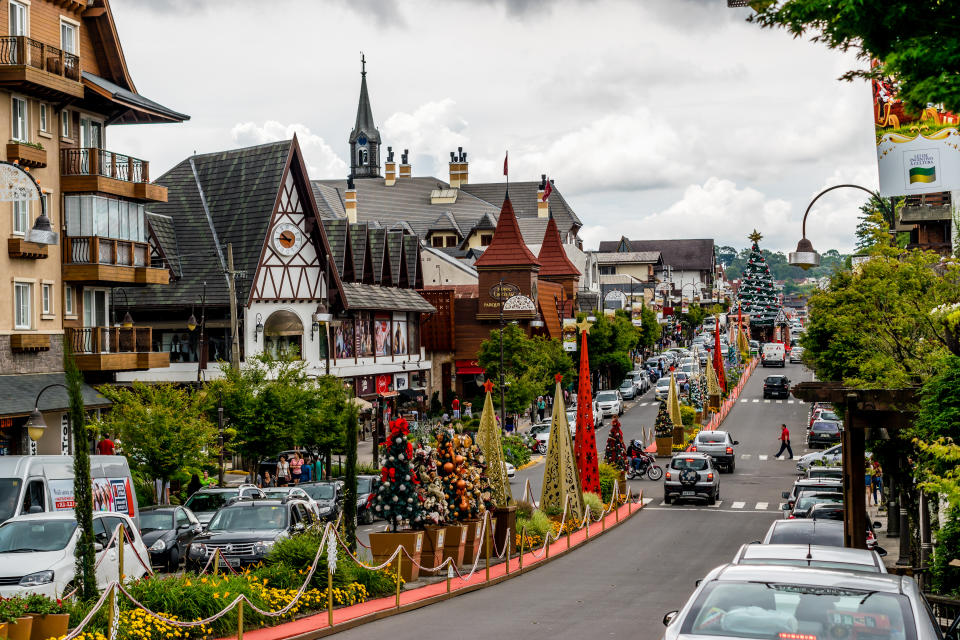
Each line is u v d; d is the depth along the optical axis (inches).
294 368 1724.9
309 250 2448.3
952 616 622.5
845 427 733.9
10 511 815.1
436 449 1035.9
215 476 1879.9
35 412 1058.7
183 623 585.0
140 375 2321.6
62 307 1590.8
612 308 5462.6
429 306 3253.0
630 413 3319.4
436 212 5802.2
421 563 967.6
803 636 335.9
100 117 1704.0
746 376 4471.0
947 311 727.1
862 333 1155.3
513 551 1157.1
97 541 745.6
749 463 2346.2
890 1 398.0
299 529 983.0
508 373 2839.6
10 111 1465.3
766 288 6815.9
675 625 351.9
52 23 1587.1
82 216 1593.3
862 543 723.4
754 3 422.6
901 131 762.8
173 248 2378.2
